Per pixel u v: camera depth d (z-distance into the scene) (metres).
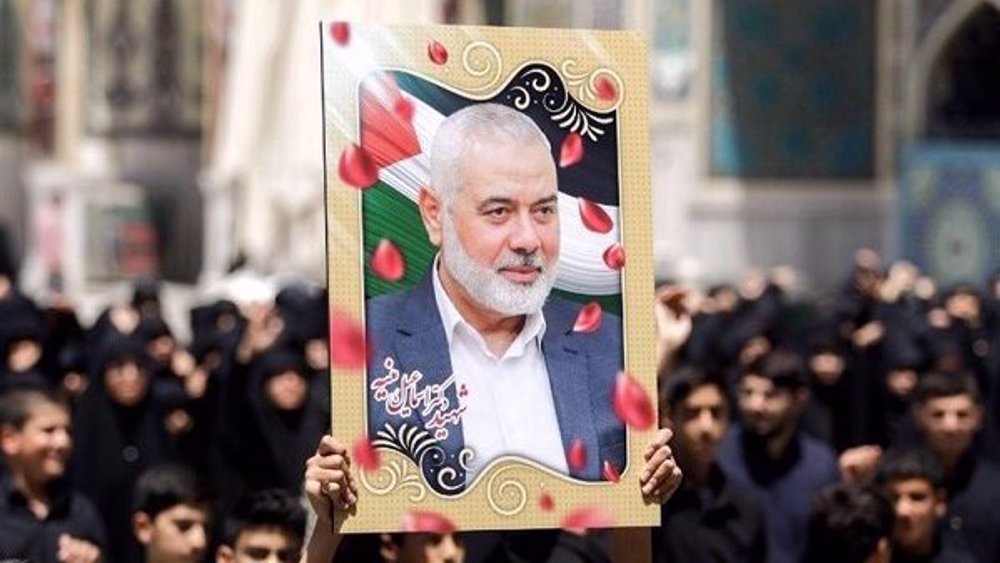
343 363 5.49
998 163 20.77
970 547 9.60
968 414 9.59
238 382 11.49
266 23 23.05
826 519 7.77
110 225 30.34
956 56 21.12
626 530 5.87
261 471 11.34
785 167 21.06
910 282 16.44
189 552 8.17
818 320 14.27
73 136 30.55
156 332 14.13
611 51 5.62
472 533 7.71
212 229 26.59
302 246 22.02
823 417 13.16
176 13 30.56
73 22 30.53
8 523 8.82
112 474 11.88
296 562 7.32
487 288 5.55
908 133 21.11
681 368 9.16
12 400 8.98
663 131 21.00
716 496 8.91
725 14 20.95
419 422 5.52
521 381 5.56
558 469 5.57
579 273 5.61
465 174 5.55
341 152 5.50
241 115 23.67
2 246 27.97
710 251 21.03
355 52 5.52
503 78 5.57
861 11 21.19
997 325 15.03
